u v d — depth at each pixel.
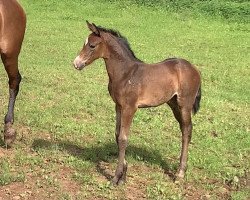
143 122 4.90
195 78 3.45
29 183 3.37
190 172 3.67
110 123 4.82
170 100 3.51
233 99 6.02
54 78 6.62
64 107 5.24
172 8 13.48
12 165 3.64
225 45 10.08
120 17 12.87
